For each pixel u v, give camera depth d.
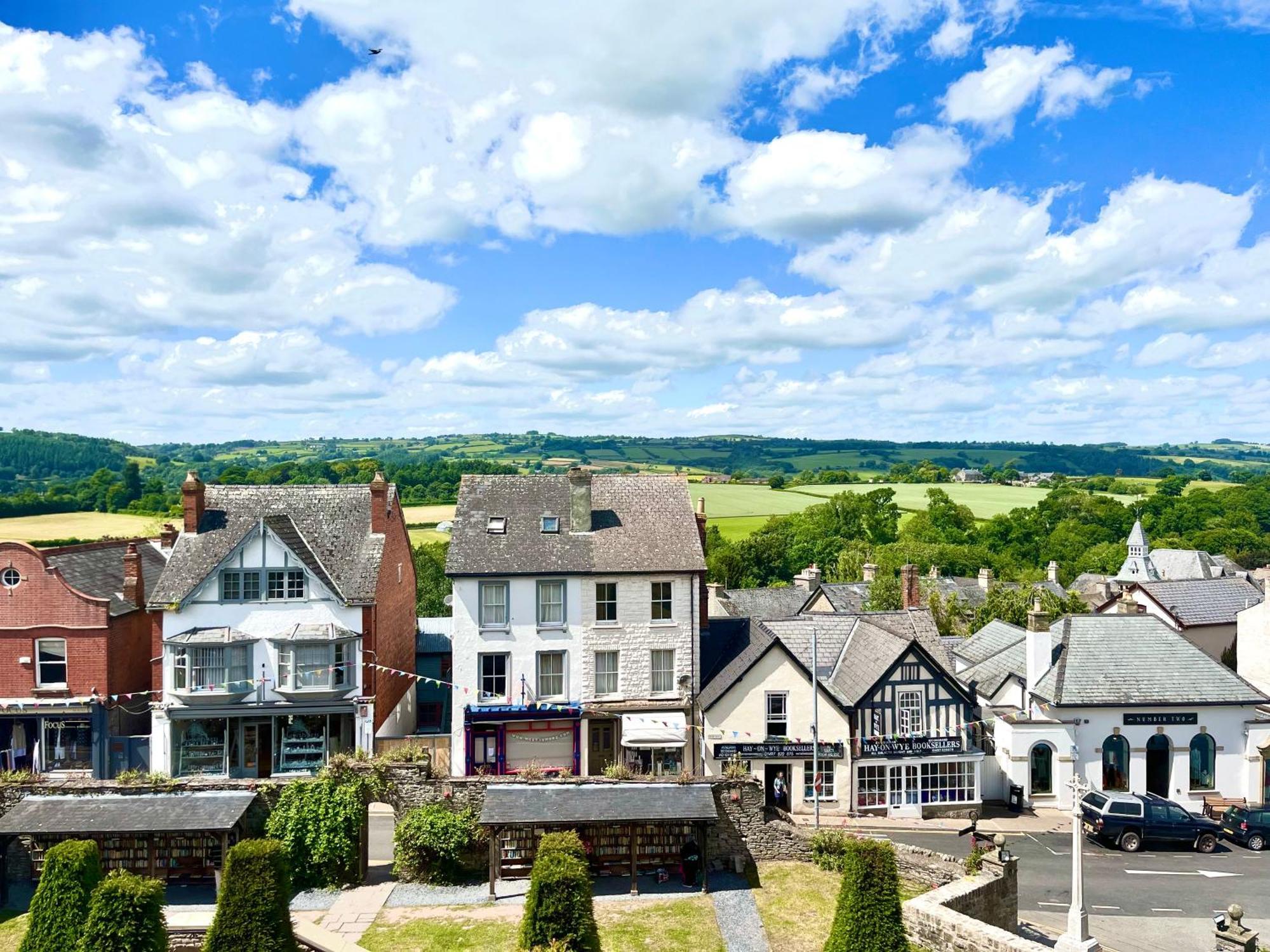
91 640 39.41
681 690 40.94
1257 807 35.56
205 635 39.16
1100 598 88.06
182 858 28.78
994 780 41.44
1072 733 40.25
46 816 27.42
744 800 30.56
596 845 30.17
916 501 164.50
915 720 39.78
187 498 42.16
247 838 28.64
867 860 22.23
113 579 43.38
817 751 38.03
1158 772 40.97
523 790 29.20
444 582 79.00
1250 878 31.73
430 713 51.28
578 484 43.19
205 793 28.92
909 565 49.25
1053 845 35.22
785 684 39.41
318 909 26.64
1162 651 42.28
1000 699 43.47
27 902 27.19
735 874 29.72
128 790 28.94
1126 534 142.75
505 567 40.69
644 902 27.33
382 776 30.16
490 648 40.69
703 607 44.06
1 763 39.53
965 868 27.50
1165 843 35.00
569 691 40.91
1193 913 28.50
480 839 29.66
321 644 39.62
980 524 142.12
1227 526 135.12
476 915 26.11
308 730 40.88
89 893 22.02
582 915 22.19
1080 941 23.05
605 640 41.25
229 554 39.72
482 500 44.31
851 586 73.44
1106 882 31.31
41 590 39.31
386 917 26.02
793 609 68.75
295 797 28.89
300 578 40.22
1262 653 46.56
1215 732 40.44
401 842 28.94
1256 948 23.14
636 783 30.08
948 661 43.78
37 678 39.28
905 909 24.09
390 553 43.88
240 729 40.34
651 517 43.97
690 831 30.38
